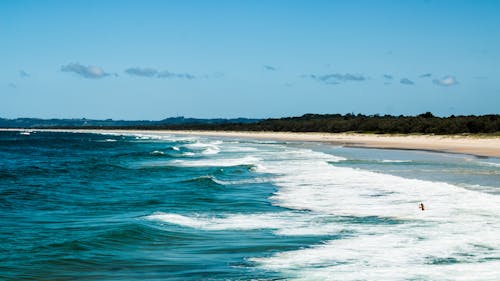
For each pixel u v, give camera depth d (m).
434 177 30.70
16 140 120.12
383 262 12.31
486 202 20.64
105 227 16.27
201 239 14.74
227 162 46.84
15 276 10.97
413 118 119.56
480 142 78.31
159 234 15.11
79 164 44.53
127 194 24.97
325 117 188.62
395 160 45.66
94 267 11.86
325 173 33.84
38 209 20.39
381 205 20.61
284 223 17.17
